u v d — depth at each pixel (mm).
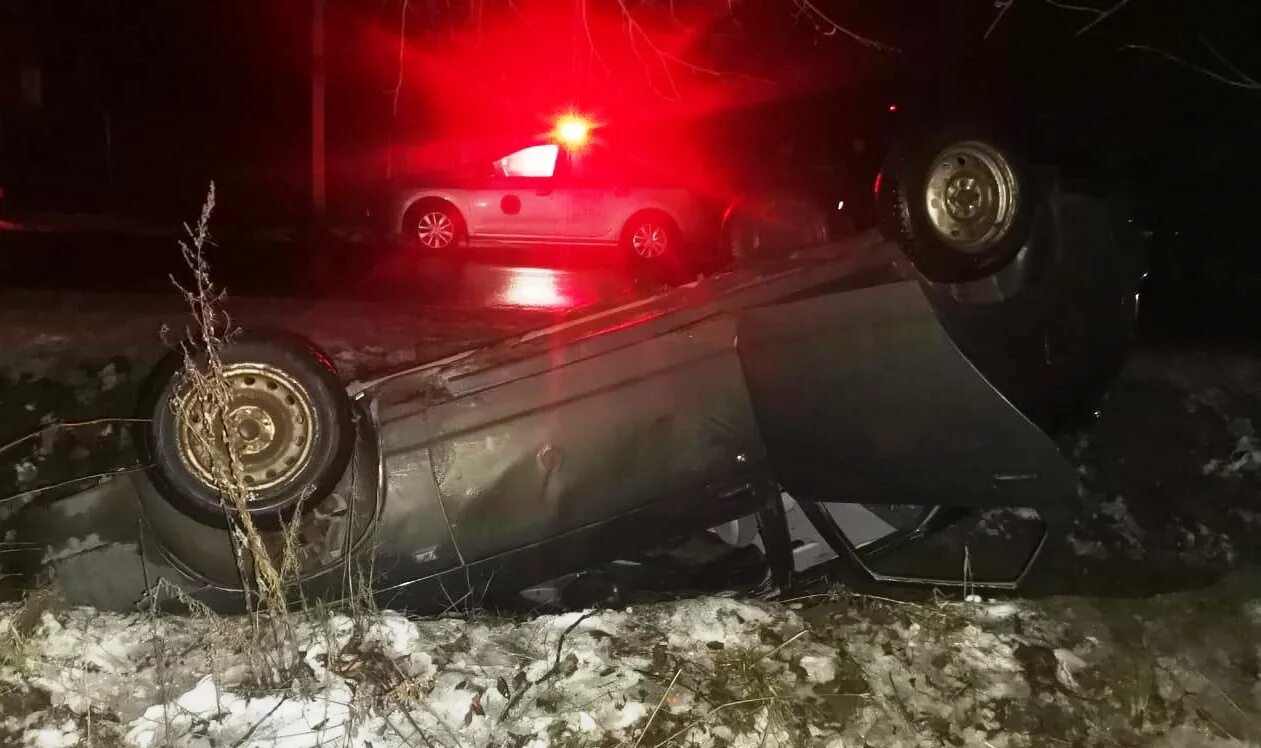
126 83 23391
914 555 4801
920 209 3895
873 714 3377
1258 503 5535
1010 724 3375
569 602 4422
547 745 3152
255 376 3529
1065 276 4234
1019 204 3793
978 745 3262
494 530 3934
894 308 3707
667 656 3621
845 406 3805
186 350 3553
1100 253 4387
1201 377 7039
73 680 3330
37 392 6102
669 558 4684
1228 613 4066
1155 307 9648
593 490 3977
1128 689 3543
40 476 5188
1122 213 4488
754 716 3320
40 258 12070
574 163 12422
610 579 4566
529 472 3947
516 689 3400
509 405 3967
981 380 3592
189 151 23812
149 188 21953
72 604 3764
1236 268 9820
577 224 12492
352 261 12938
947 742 3268
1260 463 5898
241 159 23938
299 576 3727
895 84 9523
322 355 3707
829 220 7012
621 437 3980
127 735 3082
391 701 3254
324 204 17172
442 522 3889
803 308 3879
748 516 4543
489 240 12883
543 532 3969
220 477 3270
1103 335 4457
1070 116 10656
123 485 3836
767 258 4203
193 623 3680
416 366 4039
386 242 13281
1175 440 6152
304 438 3568
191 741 3055
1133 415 6426
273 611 3316
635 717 3291
